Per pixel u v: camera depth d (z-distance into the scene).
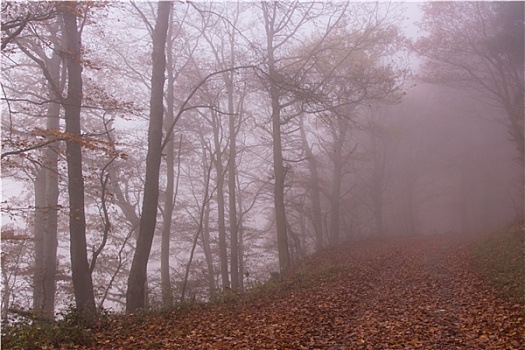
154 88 13.78
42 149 15.12
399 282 13.91
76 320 9.35
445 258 18.53
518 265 13.50
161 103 13.80
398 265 17.50
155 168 13.34
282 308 11.06
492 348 6.86
